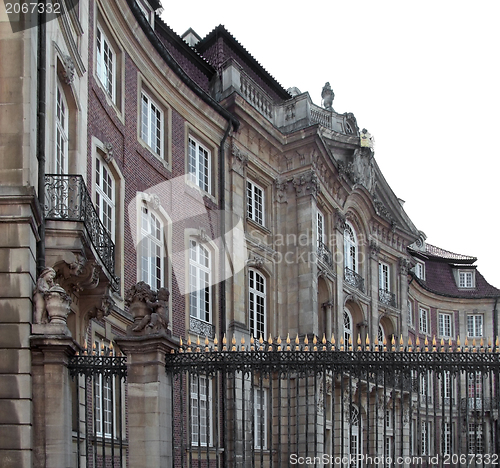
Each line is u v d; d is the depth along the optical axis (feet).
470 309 165.07
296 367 33.81
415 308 153.69
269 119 89.61
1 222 33.47
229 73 82.79
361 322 107.96
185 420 61.77
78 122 47.96
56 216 40.09
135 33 63.72
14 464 31.24
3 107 34.96
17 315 32.68
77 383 33.68
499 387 32.81
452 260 169.17
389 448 89.20
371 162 111.34
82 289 43.16
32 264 34.09
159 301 34.81
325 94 108.68
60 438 32.24
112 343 54.70
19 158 34.55
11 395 31.89
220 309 75.61
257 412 74.59
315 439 32.24
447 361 33.45
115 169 57.41
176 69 70.64
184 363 34.04
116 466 51.21
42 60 38.37
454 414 105.29
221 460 66.59
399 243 125.29
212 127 79.15
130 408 32.96
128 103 62.54
